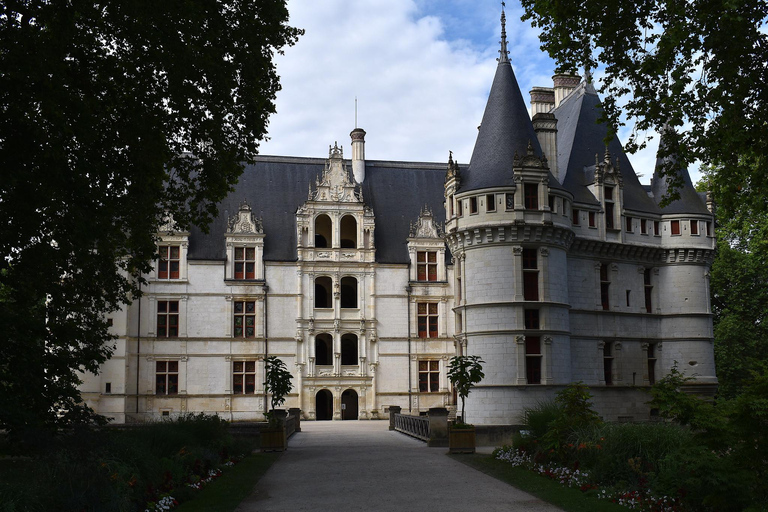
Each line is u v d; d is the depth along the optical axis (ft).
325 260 202.69
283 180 216.74
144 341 191.11
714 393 170.09
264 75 89.92
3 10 68.18
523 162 145.48
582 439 78.84
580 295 159.33
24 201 68.13
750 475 57.36
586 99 183.21
